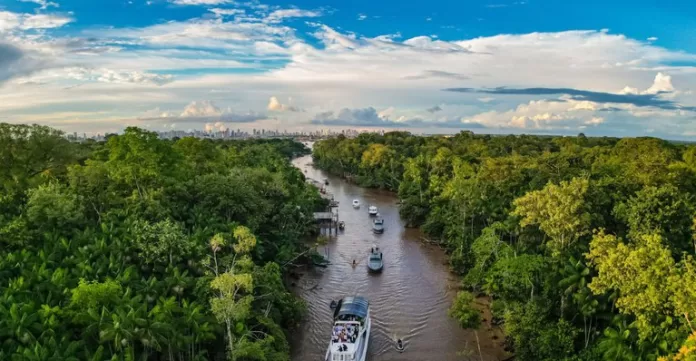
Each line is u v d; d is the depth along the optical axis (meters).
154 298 47.62
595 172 76.50
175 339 40.31
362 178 176.88
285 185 97.19
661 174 62.66
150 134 77.50
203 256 55.59
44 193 61.41
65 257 54.22
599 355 43.06
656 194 49.62
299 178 137.38
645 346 38.78
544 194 52.81
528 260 51.75
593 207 55.00
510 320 49.69
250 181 85.69
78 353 38.41
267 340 43.38
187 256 55.75
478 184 83.06
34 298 44.44
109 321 39.38
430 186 108.25
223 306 40.34
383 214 124.69
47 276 48.34
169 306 42.66
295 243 81.62
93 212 71.25
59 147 79.38
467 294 57.84
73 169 74.06
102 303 41.81
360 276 77.12
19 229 56.59
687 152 88.38
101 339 37.34
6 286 47.66
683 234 48.12
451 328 59.06
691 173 65.75
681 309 30.86
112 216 66.56
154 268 54.34
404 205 114.38
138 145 73.75
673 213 47.34
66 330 40.78
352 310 55.25
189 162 97.56
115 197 72.81
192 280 50.88
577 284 47.59
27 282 45.94
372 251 86.88
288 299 57.94
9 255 51.31
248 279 40.94
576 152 119.38
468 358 52.19
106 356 39.69
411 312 63.59
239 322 44.69
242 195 75.75
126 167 73.56
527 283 51.66
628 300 35.38
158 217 65.88
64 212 61.44
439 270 79.75
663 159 70.75
